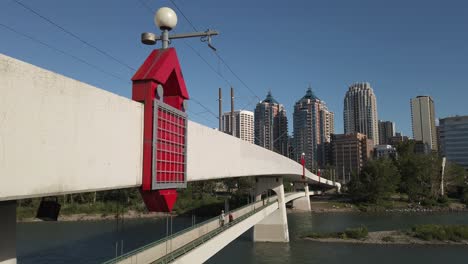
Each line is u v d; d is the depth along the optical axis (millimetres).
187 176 20094
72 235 72125
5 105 9203
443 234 66250
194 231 31688
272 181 68625
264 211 53594
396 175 136125
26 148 9758
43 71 10320
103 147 12742
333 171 189250
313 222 95500
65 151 11055
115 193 115312
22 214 94000
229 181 139875
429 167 137000
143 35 17688
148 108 15305
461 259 53906
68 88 11211
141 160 15117
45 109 10367
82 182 11734
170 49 17234
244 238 70812
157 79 15562
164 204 16594
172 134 17172
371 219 99500
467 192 134875
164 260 20516
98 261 49188
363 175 137875
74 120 11438
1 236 11977
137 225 87812
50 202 13422
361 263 52125
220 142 26750
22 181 9633
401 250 59500
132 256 20984
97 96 12492
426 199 131750
